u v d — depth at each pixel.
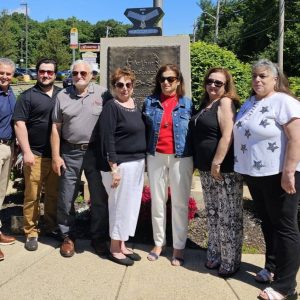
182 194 3.99
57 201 4.46
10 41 47.28
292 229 3.30
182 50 5.52
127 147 3.88
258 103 3.35
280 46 22.45
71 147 4.18
